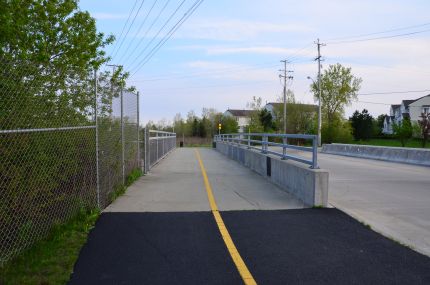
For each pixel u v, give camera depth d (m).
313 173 8.30
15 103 5.47
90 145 7.86
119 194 9.95
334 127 57.66
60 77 6.63
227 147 26.78
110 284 4.46
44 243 5.84
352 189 11.26
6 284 4.35
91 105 7.93
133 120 13.11
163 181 12.69
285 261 5.18
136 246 5.80
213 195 9.95
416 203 9.09
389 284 4.46
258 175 14.41
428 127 44.84
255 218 7.41
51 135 6.36
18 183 5.59
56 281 4.48
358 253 5.47
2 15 7.20
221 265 5.05
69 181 7.04
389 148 23.52
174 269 4.92
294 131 70.81
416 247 5.76
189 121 95.00
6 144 5.35
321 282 4.52
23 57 7.26
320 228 6.71
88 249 5.65
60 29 9.47
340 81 61.94
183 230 6.64
